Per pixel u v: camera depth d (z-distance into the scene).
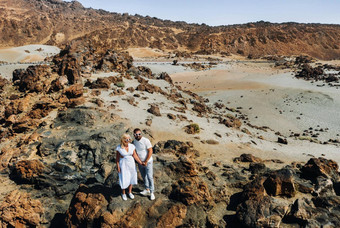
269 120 52.25
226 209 9.97
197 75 115.31
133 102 33.06
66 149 16.34
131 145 8.32
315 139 40.84
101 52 67.94
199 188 9.82
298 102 64.75
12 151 16.39
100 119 23.09
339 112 57.06
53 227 11.55
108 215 8.23
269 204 9.18
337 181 12.78
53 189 13.82
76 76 34.88
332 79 89.94
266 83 91.19
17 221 11.01
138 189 9.52
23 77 34.19
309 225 8.65
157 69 122.88
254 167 15.07
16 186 14.10
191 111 39.47
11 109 23.78
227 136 29.00
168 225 8.27
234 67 147.38
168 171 11.14
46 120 21.34
